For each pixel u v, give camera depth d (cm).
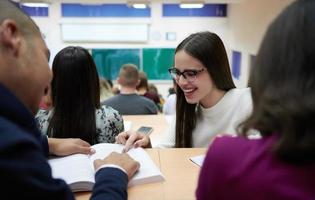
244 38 480
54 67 128
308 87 45
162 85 631
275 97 47
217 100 137
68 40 620
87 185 80
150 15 610
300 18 47
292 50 47
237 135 56
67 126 130
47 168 49
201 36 131
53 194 49
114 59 627
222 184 51
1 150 43
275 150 46
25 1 355
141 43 622
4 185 43
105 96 376
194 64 129
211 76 133
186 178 89
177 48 137
